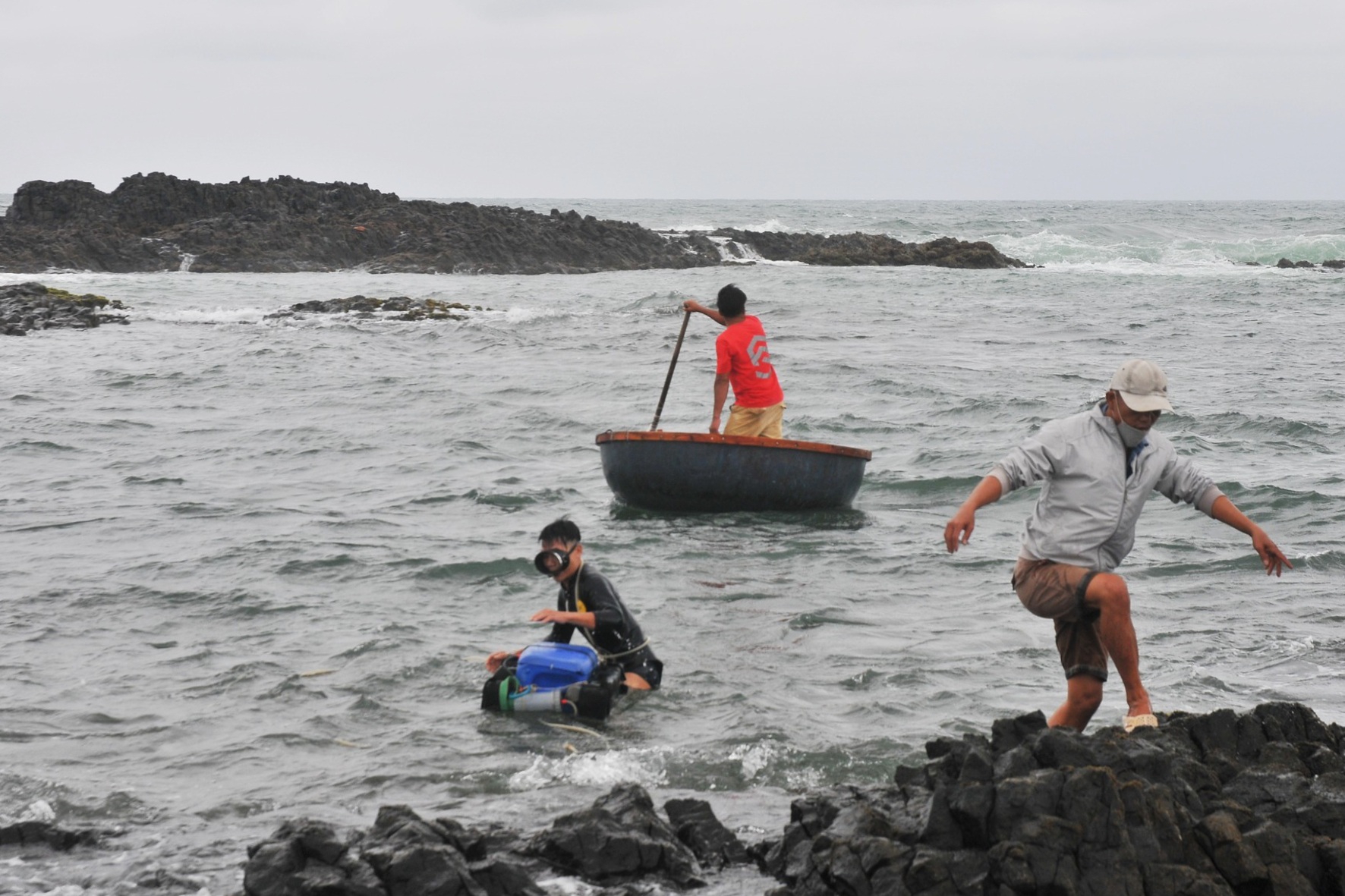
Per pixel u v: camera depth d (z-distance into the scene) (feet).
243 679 24.20
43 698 23.31
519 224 193.47
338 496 41.98
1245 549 34.60
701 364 76.07
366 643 26.21
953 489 43.52
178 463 48.03
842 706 22.94
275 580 31.37
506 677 22.76
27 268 164.14
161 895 15.55
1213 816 15.19
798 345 87.15
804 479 38.99
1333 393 65.98
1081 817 14.78
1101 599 18.19
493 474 45.88
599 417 57.62
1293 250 214.90
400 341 88.89
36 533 36.55
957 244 197.36
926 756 20.45
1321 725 18.71
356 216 196.34
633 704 23.08
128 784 19.54
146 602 29.55
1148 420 18.17
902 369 74.08
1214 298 127.75
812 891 14.99
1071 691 18.99
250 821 18.19
